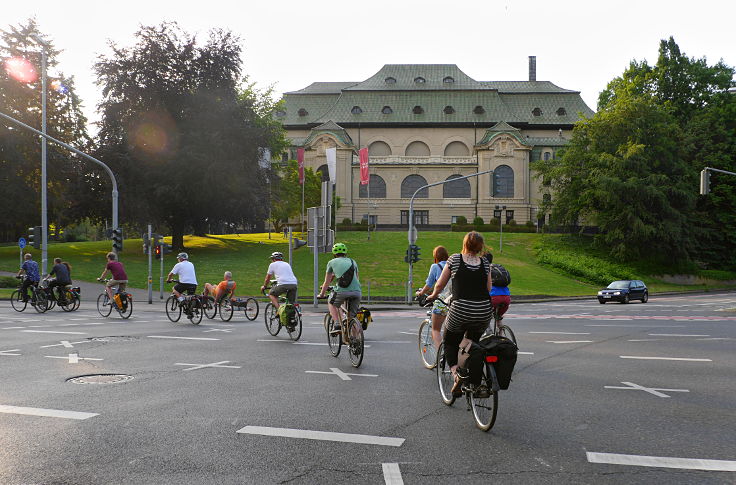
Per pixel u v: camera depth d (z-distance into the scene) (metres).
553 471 4.33
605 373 8.54
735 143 58.47
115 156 42.19
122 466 4.40
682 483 4.11
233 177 43.25
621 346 11.66
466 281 5.75
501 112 83.88
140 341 11.92
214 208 45.03
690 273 56.81
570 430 5.46
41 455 4.65
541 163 62.69
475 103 84.56
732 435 5.30
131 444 4.95
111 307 17.72
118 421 5.71
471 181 81.31
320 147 79.38
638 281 34.94
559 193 61.47
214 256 45.62
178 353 10.30
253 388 7.34
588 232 71.38
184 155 42.03
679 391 7.25
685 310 25.33
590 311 24.48
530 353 10.62
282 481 4.11
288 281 12.47
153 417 5.86
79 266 39.38
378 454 4.71
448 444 5.00
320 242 25.09
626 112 55.59
